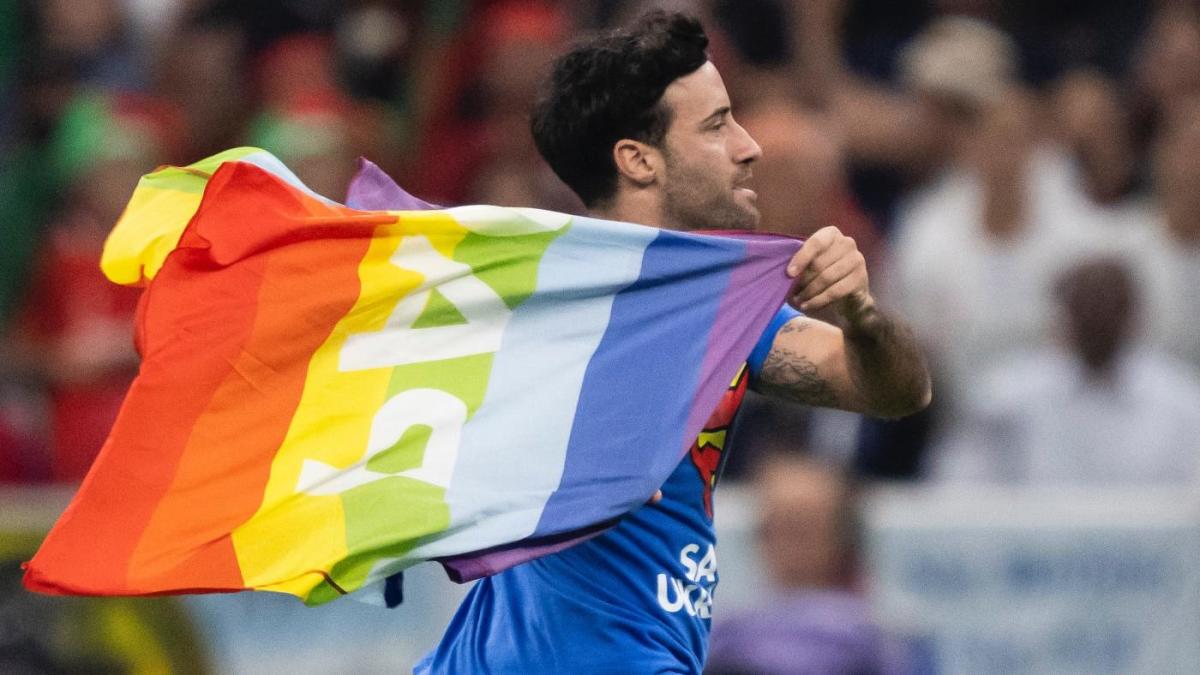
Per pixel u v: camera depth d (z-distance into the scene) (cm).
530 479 1366
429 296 1380
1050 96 3162
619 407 1383
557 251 1391
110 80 3225
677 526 1448
